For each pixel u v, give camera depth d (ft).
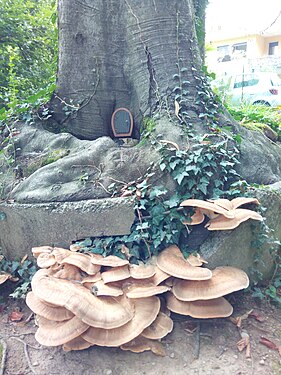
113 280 3.74
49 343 3.43
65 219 4.44
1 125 6.06
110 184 4.69
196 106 5.42
